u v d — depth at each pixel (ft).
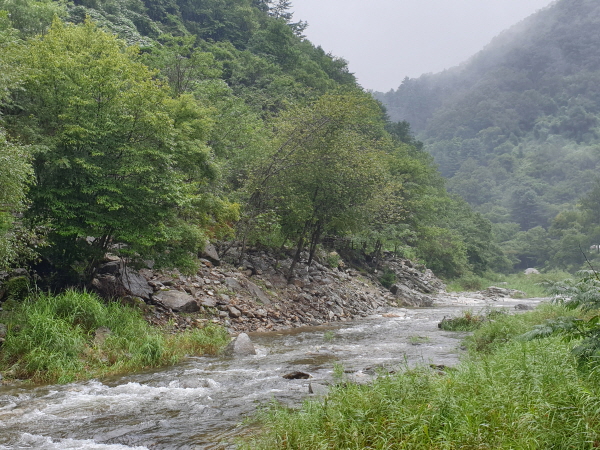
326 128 93.35
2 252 41.50
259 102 168.55
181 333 53.98
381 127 218.18
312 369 40.22
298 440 19.39
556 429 17.58
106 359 41.86
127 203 51.90
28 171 40.55
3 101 49.93
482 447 16.84
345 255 139.23
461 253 205.98
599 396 18.61
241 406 29.07
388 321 81.00
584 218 362.94
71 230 48.44
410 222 159.33
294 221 92.94
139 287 61.67
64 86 50.75
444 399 20.44
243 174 96.22
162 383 36.19
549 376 23.62
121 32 147.74
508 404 19.83
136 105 51.47
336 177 93.25
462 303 130.11
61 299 45.78
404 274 153.38
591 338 20.53
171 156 53.83
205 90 99.30
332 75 285.84
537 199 492.13
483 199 551.18
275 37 241.96
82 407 29.53
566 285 21.31
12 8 81.51
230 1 278.46
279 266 97.81
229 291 73.92
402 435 18.71
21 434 24.86
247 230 89.56
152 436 24.20
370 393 23.35
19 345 39.40
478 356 39.22
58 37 53.57
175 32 213.87
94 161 50.55
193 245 59.47
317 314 82.12
